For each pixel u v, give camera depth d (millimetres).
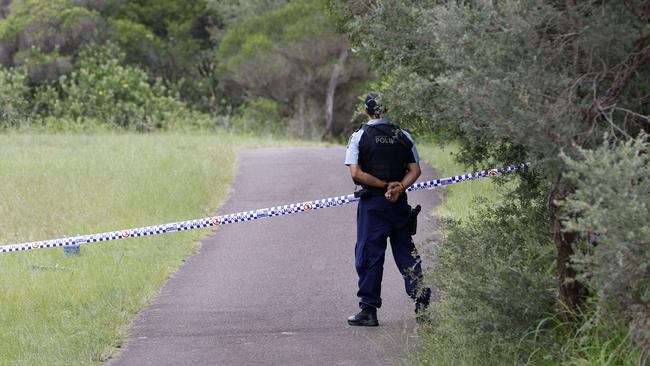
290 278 21188
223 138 57312
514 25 11078
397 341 15727
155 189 33031
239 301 19297
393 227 16719
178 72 88875
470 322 13273
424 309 16016
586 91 11508
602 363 11070
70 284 20719
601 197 9406
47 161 40906
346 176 37094
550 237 14609
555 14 11156
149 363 15250
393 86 13977
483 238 14617
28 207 30969
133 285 20562
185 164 40000
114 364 15297
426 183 19344
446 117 12562
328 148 51094
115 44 79375
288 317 17859
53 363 15281
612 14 11172
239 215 20953
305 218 28484
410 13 13141
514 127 11031
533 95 11047
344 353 15258
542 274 13562
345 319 17516
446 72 12094
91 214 29797
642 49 11305
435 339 14406
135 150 45812
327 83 77625
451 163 35188
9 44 78312
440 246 15367
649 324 10289
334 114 81000
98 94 71500
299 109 79000
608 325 11555
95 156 42844
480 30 11367
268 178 37312
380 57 14516
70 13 78250
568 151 11016
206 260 23484
